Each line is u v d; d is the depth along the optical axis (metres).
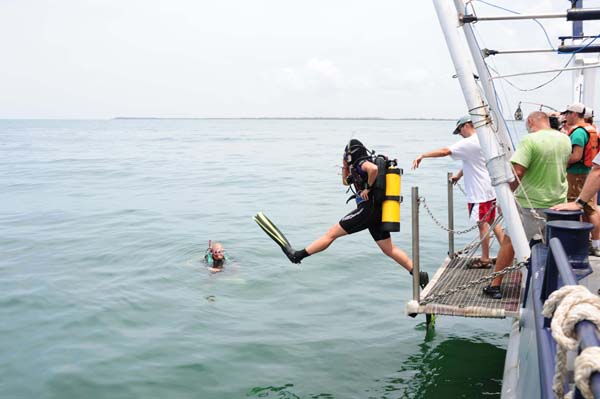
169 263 9.23
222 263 9.10
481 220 6.64
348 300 7.46
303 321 6.71
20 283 8.08
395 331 6.39
